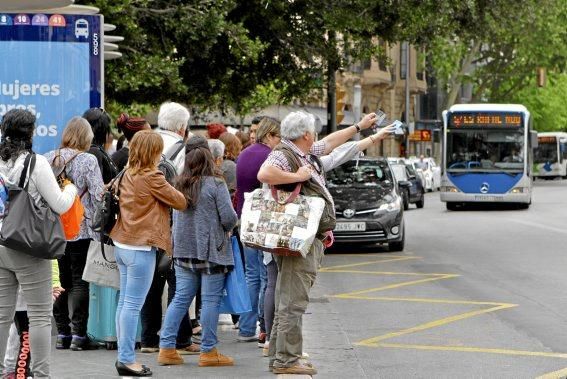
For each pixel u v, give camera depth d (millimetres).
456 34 34656
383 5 31797
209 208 11953
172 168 12484
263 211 10930
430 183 71750
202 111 36500
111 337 13070
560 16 71375
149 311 13133
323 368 12344
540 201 56125
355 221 26406
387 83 80188
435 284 20672
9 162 9922
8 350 10875
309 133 11086
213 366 12180
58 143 14570
